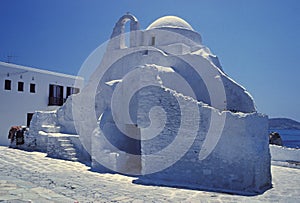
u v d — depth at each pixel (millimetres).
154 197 8219
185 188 9484
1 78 24000
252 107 13266
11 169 11453
